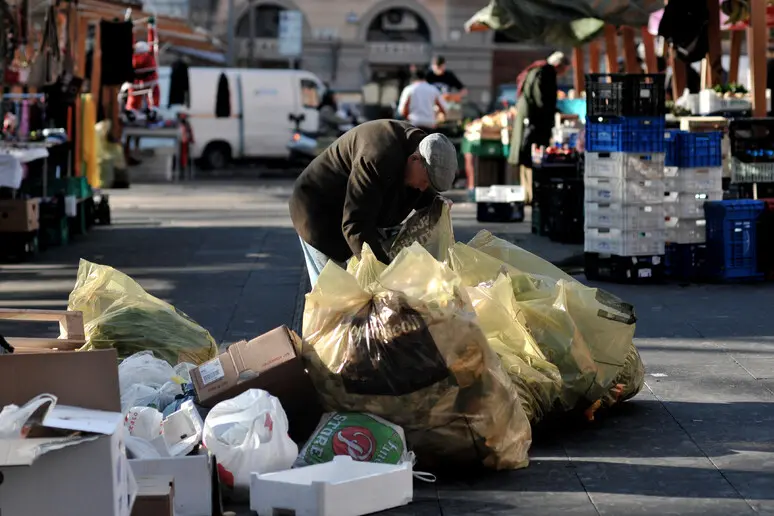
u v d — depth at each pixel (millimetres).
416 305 6605
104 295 8828
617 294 13086
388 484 6148
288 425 6973
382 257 7688
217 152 39781
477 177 23547
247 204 25672
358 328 6684
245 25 59812
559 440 7461
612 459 7055
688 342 10414
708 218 13867
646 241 13805
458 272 7949
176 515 5949
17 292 13391
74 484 5000
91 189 20594
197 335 8547
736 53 22766
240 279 14250
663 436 7520
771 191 14445
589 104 13805
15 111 19953
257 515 6074
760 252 13953
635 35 22875
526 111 19031
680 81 21500
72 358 5293
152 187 31297
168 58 41906
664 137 13742
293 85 40156
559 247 17047
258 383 6844
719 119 14781
